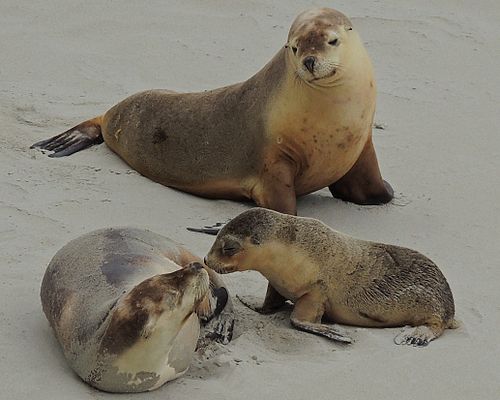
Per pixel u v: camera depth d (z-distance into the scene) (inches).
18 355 289.7
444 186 446.3
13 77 539.8
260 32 601.0
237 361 291.7
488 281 356.8
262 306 333.7
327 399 275.7
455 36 605.3
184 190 446.0
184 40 589.3
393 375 289.0
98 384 273.0
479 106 533.3
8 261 342.6
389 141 491.2
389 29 605.9
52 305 294.5
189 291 264.5
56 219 380.2
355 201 436.1
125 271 289.6
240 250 315.3
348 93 400.2
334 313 326.0
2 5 619.2
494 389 284.0
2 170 421.7
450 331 320.2
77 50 573.0
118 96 526.6
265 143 418.0
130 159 459.5
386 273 323.0
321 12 404.2
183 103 449.1
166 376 276.2
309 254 319.0
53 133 476.7
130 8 623.5
